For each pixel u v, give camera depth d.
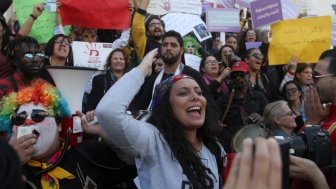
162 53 4.30
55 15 5.54
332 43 7.50
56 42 4.49
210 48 7.70
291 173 1.91
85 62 5.23
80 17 5.00
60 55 4.48
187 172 2.24
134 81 2.35
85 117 2.53
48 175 2.45
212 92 4.98
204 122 2.50
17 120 2.41
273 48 6.29
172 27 6.56
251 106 4.91
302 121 5.38
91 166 2.52
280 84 6.52
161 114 2.39
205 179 2.28
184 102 2.37
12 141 2.30
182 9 6.71
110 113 2.22
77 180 2.48
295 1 9.01
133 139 2.25
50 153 2.48
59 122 2.53
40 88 2.47
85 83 3.19
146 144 2.28
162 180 2.26
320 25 6.14
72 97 3.13
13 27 6.02
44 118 2.42
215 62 5.64
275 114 4.06
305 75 6.21
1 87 3.15
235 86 4.90
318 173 1.89
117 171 2.58
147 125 2.37
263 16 6.83
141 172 2.32
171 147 2.29
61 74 3.13
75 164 2.51
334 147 2.13
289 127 4.04
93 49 5.28
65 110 2.52
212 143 2.52
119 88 2.30
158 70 4.61
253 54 5.94
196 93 2.42
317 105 2.48
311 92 2.50
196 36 6.59
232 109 4.87
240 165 0.72
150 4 6.66
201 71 5.72
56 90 2.54
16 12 5.46
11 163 0.66
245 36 7.27
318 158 1.90
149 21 5.79
